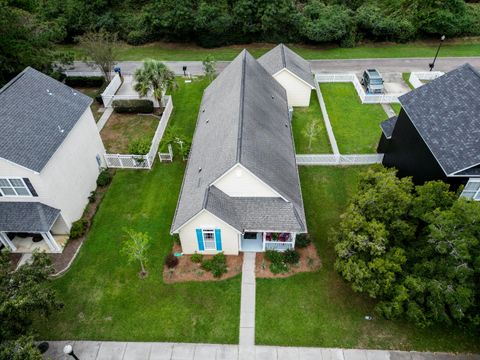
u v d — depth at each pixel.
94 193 28.36
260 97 29.19
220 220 21.31
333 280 22.41
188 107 38.69
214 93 32.78
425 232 20.03
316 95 40.16
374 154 31.09
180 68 46.59
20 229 22.66
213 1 52.88
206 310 21.00
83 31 53.34
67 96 26.94
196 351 19.30
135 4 55.84
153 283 22.36
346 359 18.89
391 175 21.45
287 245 23.61
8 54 33.41
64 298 21.69
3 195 23.02
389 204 19.95
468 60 47.16
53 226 25.25
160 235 25.28
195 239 22.89
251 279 22.47
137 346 19.53
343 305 21.17
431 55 48.66
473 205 17.97
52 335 20.00
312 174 30.06
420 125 23.94
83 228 25.50
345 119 36.47
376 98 38.44
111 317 20.77
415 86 41.47
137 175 30.38
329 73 44.94
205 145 26.55
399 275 19.33
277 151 25.50
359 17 51.03
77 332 20.12
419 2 52.03
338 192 28.36
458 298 17.31
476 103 22.20
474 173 20.91
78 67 46.94
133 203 27.84
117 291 22.02
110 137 34.59
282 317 20.62
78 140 26.47
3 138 21.52
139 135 34.81
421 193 19.95
